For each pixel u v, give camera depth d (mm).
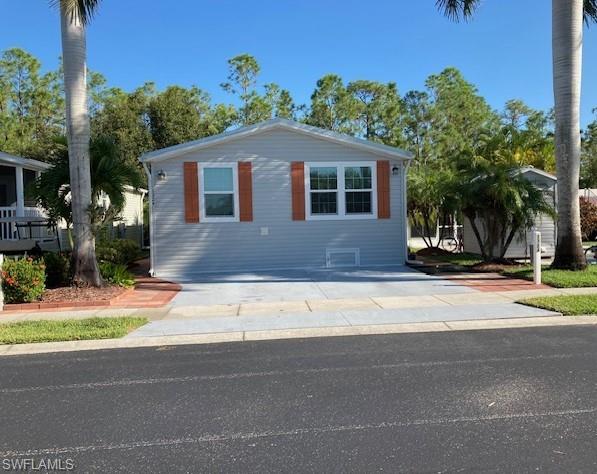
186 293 11695
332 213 15320
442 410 4562
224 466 3631
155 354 6828
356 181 15383
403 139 34875
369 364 6098
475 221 17969
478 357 6262
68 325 8344
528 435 3998
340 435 4098
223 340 7547
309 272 14422
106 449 3947
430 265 14930
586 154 39406
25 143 36281
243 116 38094
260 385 5410
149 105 36219
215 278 13859
